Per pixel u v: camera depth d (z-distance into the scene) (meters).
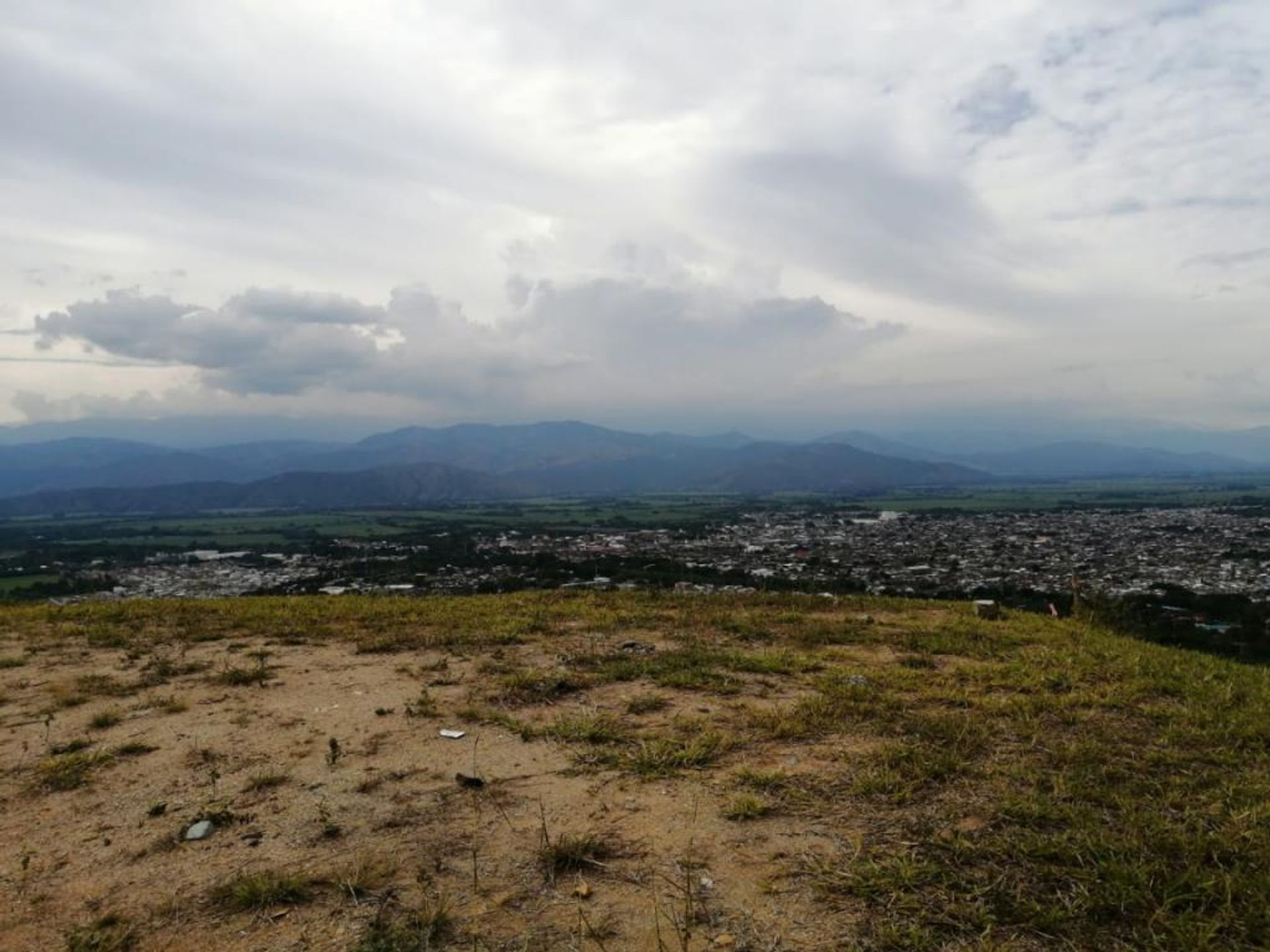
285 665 8.86
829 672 8.22
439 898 3.72
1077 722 6.49
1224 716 6.68
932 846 4.22
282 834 4.46
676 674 8.02
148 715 6.86
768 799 4.87
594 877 3.93
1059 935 3.44
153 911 3.68
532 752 5.80
